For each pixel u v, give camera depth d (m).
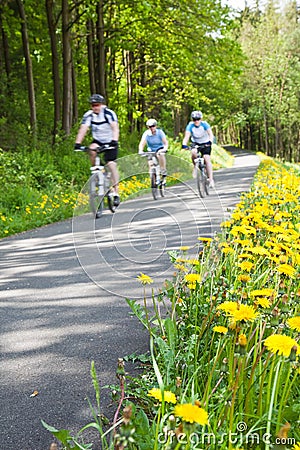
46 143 18.92
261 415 1.94
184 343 2.61
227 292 2.85
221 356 2.39
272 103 55.78
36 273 5.79
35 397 2.78
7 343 3.61
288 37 53.62
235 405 2.03
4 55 27.36
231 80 29.08
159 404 2.13
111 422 2.47
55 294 4.82
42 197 12.59
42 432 2.42
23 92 27.16
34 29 25.47
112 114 7.68
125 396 2.48
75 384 2.91
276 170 15.25
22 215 11.05
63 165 16.66
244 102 66.06
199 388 2.14
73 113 26.45
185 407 1.42
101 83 24.05
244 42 55.06
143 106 35.19
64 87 20.88
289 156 69.12
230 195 11.79
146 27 23.30
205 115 55.06
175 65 26.20
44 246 7.78
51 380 2.98
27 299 4.72
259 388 2.06
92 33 24.61
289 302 2.55
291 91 54.97
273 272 3.03
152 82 34.22
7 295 4.91
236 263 3.35
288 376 1.96
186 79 29.84
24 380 3.00
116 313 4.12
